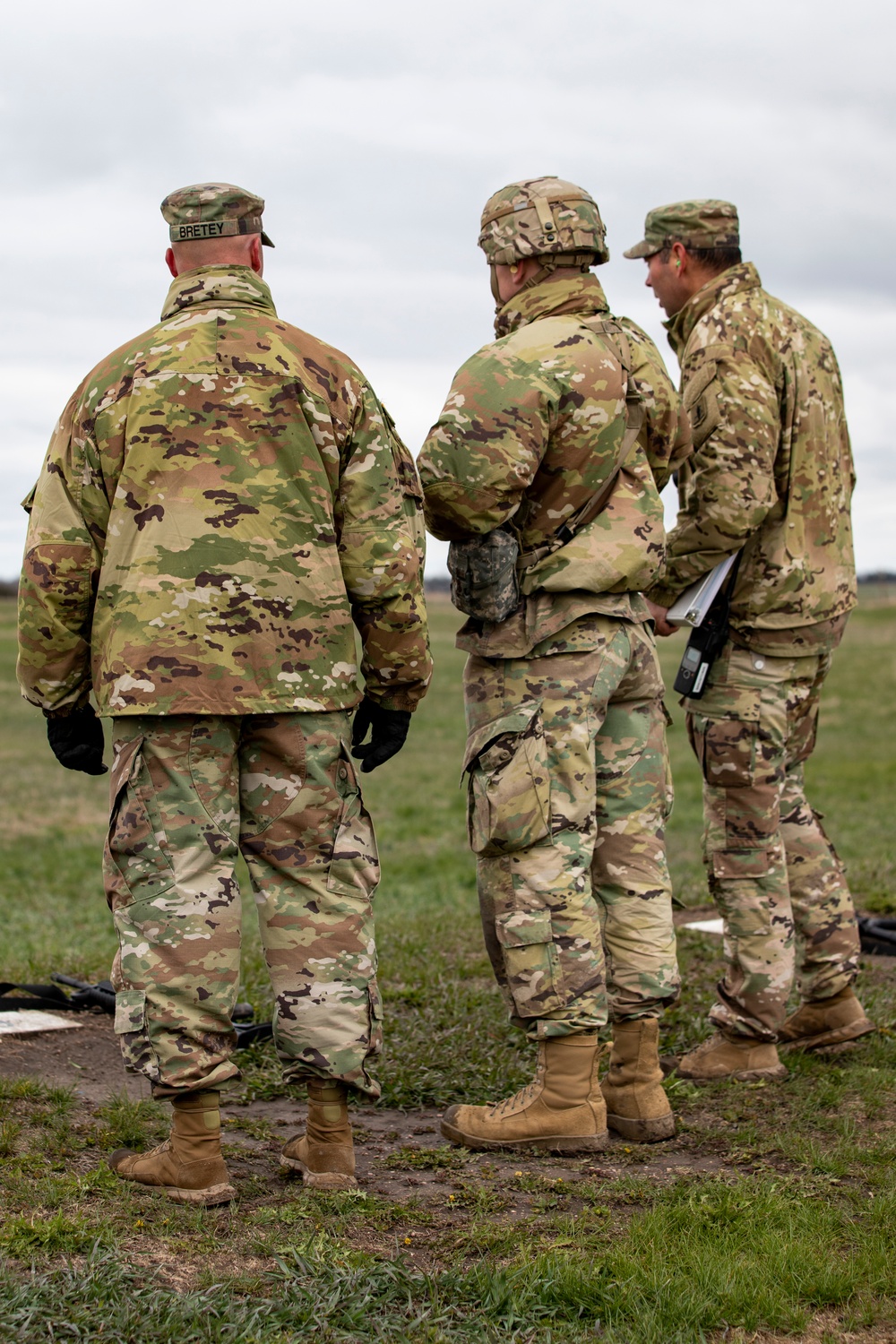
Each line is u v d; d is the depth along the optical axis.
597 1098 3.53
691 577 4.11
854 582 4.39
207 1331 2.34
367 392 3.12
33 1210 2.82
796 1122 3.69
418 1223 2.95
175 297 3.06
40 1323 2.31
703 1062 4.19
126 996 2.92
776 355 4.09
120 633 2.94
